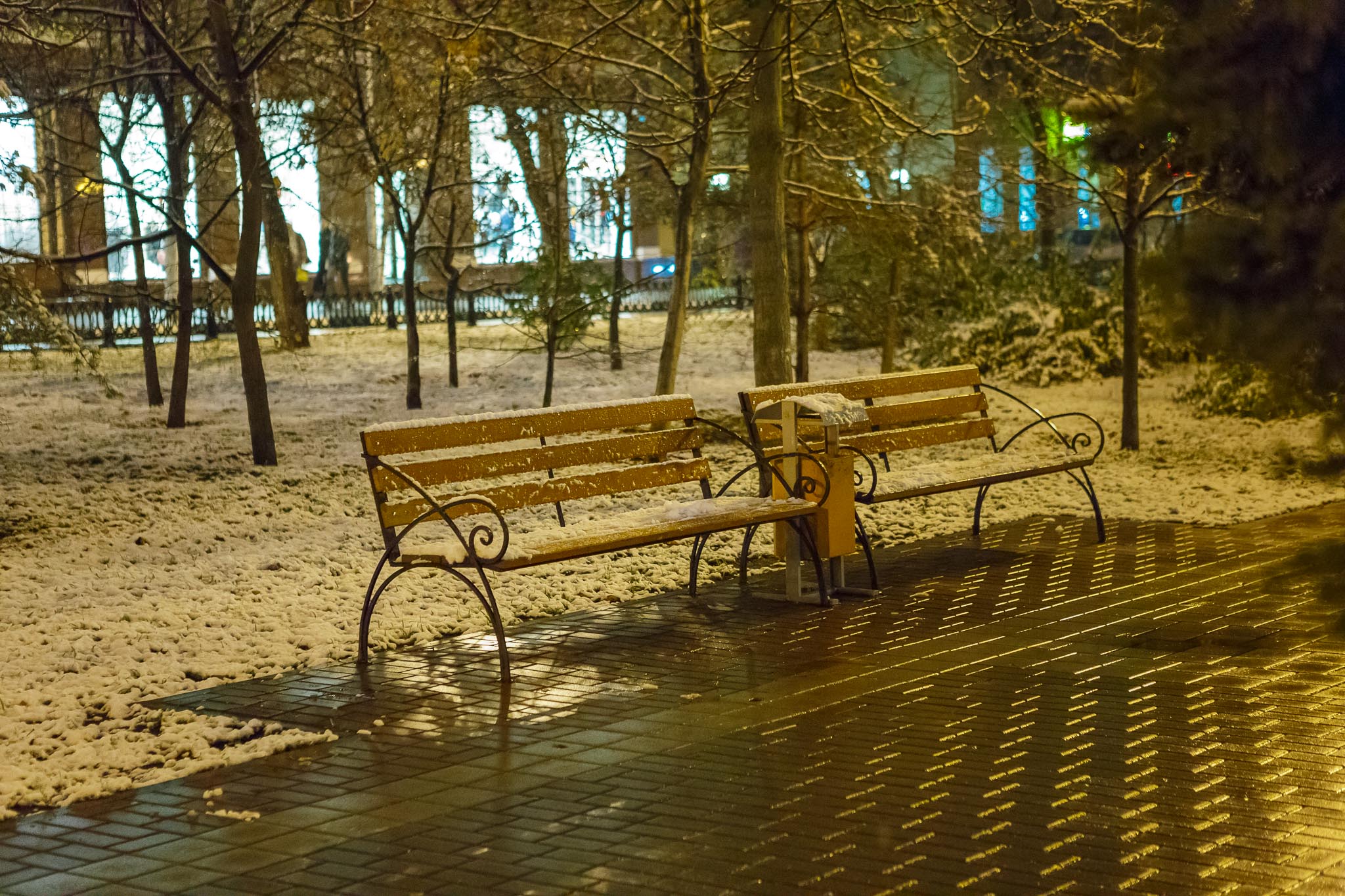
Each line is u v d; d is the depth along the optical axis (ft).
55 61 50.11
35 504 37.35
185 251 53.26
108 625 24.00
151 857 13.74
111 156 53.98
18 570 29.48
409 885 12.84
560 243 59.36
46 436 51.19
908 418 31.09
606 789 15.43
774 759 16.37
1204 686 19.19
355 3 47.65
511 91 49.85
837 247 62.95
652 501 38.22
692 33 42.11
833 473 25.29
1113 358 62.80
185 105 59.57
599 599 26.11
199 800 15.40
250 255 44.16
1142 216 42.98
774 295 39.32
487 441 23.56
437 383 70.03
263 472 43.04
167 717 18.60
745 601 25.62
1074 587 26.07
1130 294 45.06
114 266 103.65
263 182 56.85
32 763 16.62
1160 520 33.42
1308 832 13.70
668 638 22.85
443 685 20.26
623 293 62.59
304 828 14.43
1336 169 9.55
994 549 30.25
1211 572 27.14
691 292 123.95
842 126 53.83
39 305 37.65
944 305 65.87
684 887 12.61
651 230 136.67
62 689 20.04
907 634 22.63
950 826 14.01
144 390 67.36
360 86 55.88
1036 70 42.57
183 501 38.01
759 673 20.42
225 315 97.86
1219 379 51.93
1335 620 9.91
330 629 23.56
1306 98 9.36
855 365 72.49
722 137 58.90
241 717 18.84
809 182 55.77
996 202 65.46
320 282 118.21
